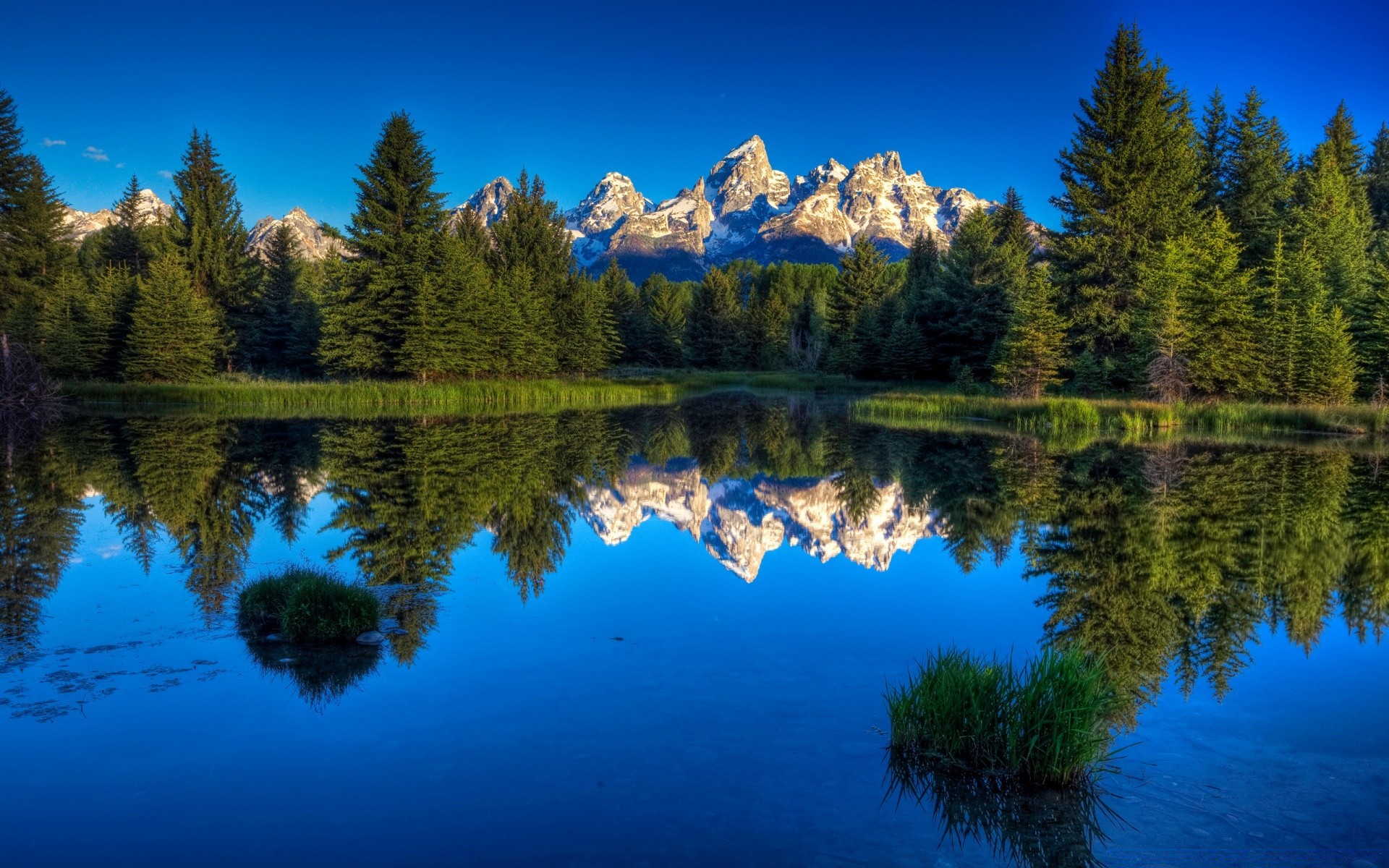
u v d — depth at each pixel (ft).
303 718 19.08
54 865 13.21
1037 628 27.27
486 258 206.08
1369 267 139.74
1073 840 14.40
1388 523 45.37
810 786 16.15
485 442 87.66
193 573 33.06
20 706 19.67
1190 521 46.39
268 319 180.34
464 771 16.58
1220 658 24.50
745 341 300.81
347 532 41.86
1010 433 103.09
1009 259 178.50
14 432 89.35
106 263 187.32
